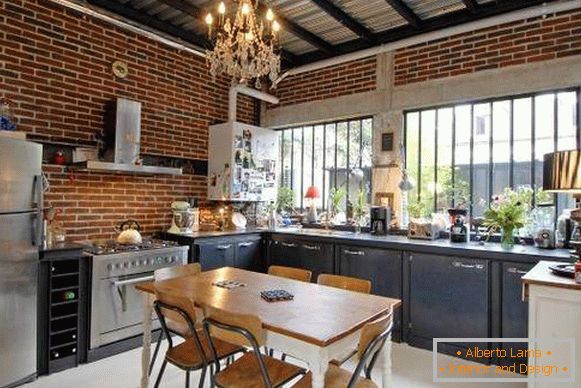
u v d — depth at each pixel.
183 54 4.54
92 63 3.75
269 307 2.05
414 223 3.80
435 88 4.03
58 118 3.52
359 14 3.93
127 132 3.73
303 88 5.12
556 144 3.47
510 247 3.17
